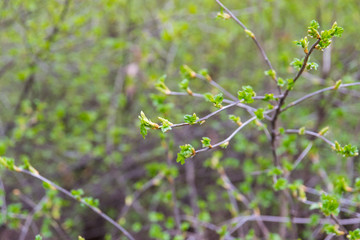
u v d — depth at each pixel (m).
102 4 3.96
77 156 4.34
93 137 4.19
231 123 4.31
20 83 4.74
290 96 4.06
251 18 4.50
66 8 3.53
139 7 4.67
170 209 3.94
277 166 2.16
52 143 4.71
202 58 4.75
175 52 4.22
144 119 1.34
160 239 2.93
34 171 2.01
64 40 4.07
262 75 4.30
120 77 4.33
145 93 4.52
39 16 4.16
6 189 4.39
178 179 4.55
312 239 2.88
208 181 4.76
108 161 3.99
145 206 4.58
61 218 4.43
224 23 4.64
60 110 3.95
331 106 3.65
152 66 4.64
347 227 3.12
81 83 4.37
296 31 5.04
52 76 4.49
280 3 4.27
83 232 4.64
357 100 3.98
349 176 3.22
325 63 3.38
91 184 4.55
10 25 3.87
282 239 3.06
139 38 4.43
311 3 4.44
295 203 3.15
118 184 4.51
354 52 3.78
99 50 4.42
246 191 3.11
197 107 4.41
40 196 4.54
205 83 4.42
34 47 3.76
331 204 1.70
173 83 4.39
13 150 4.30
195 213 3.82
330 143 1.75
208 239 3.88
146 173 4.46
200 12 4.60
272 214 4.02
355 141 3.61
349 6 3.98
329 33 1.34
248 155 4.16
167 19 3.97
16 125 4.21
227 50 5.02
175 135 4.34
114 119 4.16
